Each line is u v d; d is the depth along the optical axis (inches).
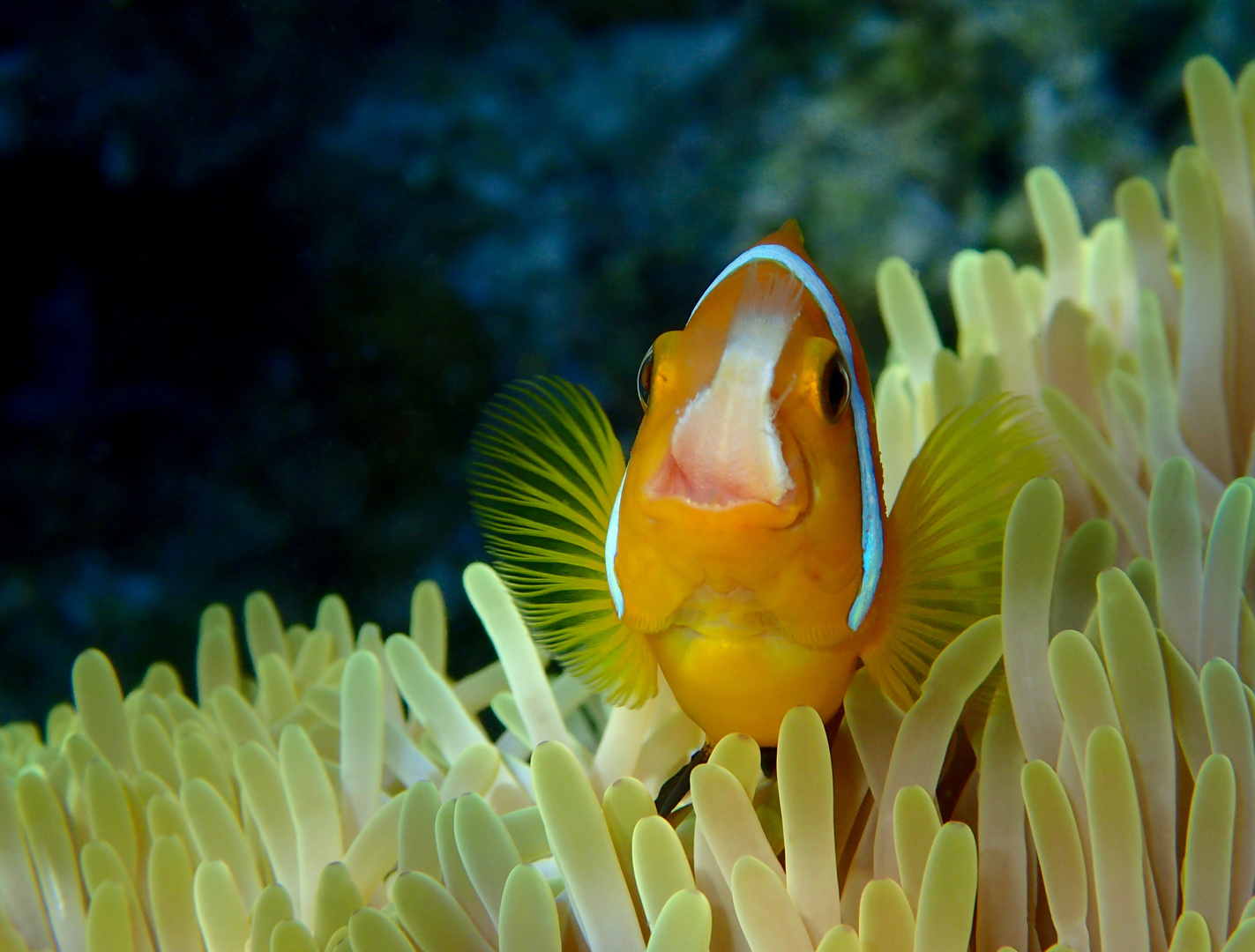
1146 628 6.3
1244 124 8.5
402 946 6.2
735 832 6.2
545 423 6.9
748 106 18.9
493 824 6.4
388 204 20.3
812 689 6.3
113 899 6.7
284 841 7.1
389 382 20.5
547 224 20.0
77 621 19.8
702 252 18.8
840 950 5.9
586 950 6.4
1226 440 7.9
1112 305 9.4
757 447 5.8
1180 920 6.0
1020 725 6.4
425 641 8.7
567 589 6.8
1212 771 6.1
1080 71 16.7
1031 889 6.4
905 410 8.2
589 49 21.1
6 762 8.7
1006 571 6.4
